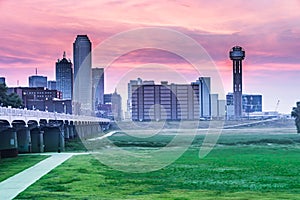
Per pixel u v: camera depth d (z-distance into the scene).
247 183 45.69
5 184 44.06
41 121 92.31
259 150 92.00
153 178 49.53
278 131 176.38
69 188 42.16
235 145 107.12
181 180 47.97
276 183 45.56
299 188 42.53
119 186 43.75
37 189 41.25
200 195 38.88
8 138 77.12
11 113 69.88
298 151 89.25
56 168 58.12
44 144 97.62
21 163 65.19
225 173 54.06
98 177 49.69
